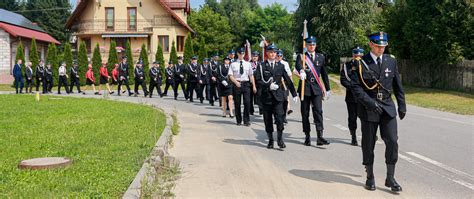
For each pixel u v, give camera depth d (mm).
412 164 8508
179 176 7445
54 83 37250
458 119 15961
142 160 7785
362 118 6730
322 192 6586
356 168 8094
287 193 6523
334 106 20094
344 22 44062
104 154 8328
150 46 46531
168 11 45594
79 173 6914
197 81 21312
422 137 11672
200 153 9328
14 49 43625
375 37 6574
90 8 46750
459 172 7906
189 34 41875
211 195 6418
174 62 40531
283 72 9781
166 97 24969
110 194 5906
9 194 5805
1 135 10484
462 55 26188
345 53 45125
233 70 13484
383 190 6727
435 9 26781
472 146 10406
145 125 12219
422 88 29422
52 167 7266
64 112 15570
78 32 47406
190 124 13711
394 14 30828
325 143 10328
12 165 7441
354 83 6660
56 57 37688
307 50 10273
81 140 9820
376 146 10328
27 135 10500
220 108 18578
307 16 45688
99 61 38094
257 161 8602
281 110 9789
